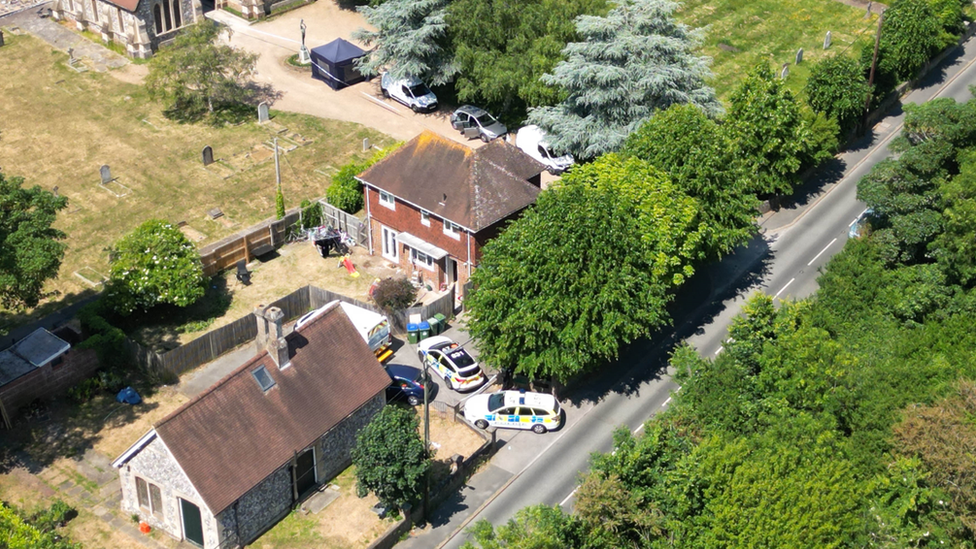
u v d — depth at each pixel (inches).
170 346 2640.3
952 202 2864.2
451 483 2289.6
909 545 2010.3
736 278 2965.1
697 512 1985.7
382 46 3560.5
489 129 3467.0
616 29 3137.3
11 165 3312.0
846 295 2672.2
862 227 2997.0
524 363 2420.0
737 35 4138.8
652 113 3093.0
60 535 2124.8
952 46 4060.0
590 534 1966.0
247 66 3649.1
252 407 2160.4
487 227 2716.5
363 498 2262.6
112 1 3838.6
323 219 3075.8
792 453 1989.4
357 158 3408.0
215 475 2065.7
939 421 2101.4
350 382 2306.8
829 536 1899.6
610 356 2561.5
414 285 2901.1
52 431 2395.4
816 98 3417.8
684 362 2300.7
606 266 2416.3
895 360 2406.5
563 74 3112.7
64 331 2615.7
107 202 3169.3
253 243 2960.1
